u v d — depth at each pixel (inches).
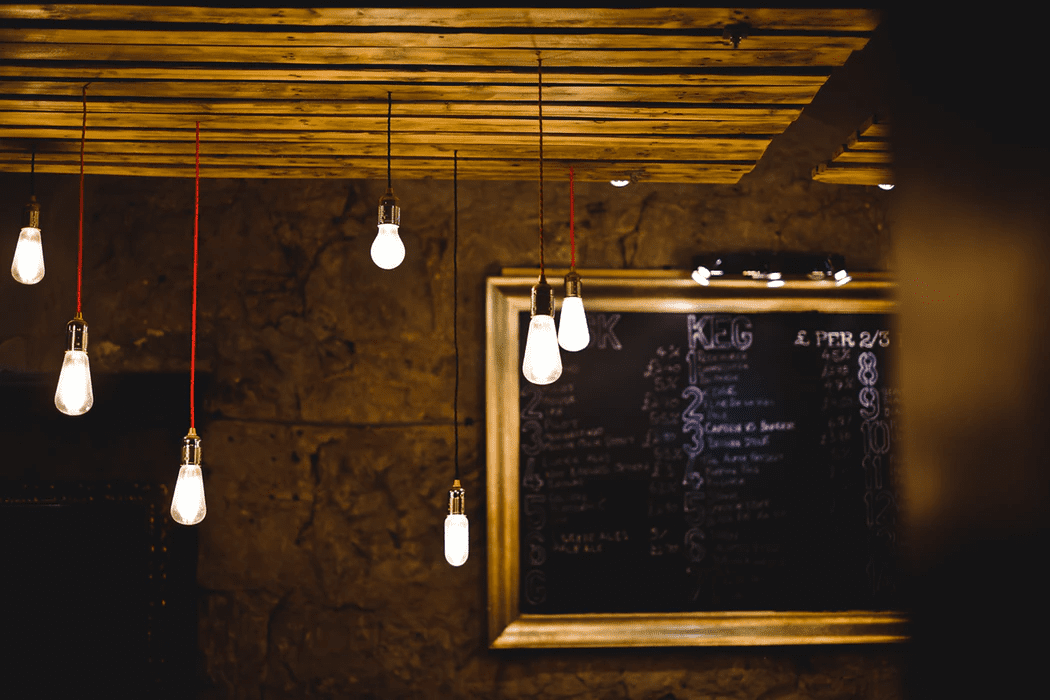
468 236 135.6
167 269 133.0
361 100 91.5
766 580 133.3
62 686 124.3
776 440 135.8
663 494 133.9
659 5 71.3
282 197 135.0
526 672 129.6
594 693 129.6
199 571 128.2
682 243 138.3
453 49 79.6
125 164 114.0
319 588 129.1
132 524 127.1
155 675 125.0
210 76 85.3
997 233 27.3
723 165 113.1
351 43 78.0
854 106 142.1
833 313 138.3
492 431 131.3
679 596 132.1
